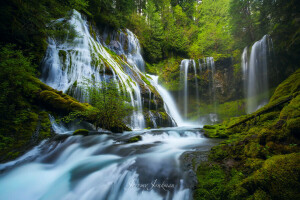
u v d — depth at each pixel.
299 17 11.16
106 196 2.80
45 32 10.00
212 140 5.48
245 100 15.69
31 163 4.12
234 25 18.61
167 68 20.45
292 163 1.83
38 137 5.50
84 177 3.31
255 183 1.90
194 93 18.94
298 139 2.42
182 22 25.78
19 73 5.73
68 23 12.27
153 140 5.90
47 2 11.00
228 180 2.29
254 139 3.01
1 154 4.34
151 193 2.54
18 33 8.35
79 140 5.45
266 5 13.98
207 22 23.94
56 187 3.21
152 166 3.21
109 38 17.48
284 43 12.10
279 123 2.99
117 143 5.30
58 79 9.64
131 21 22.20
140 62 19.95
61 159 4.39
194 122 17.19
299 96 3.52
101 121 6.83
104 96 6.82
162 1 25.89
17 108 5.84
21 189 3.24
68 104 6.95
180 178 2.66
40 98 6.86
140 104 12.16
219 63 17.88
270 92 13.66
